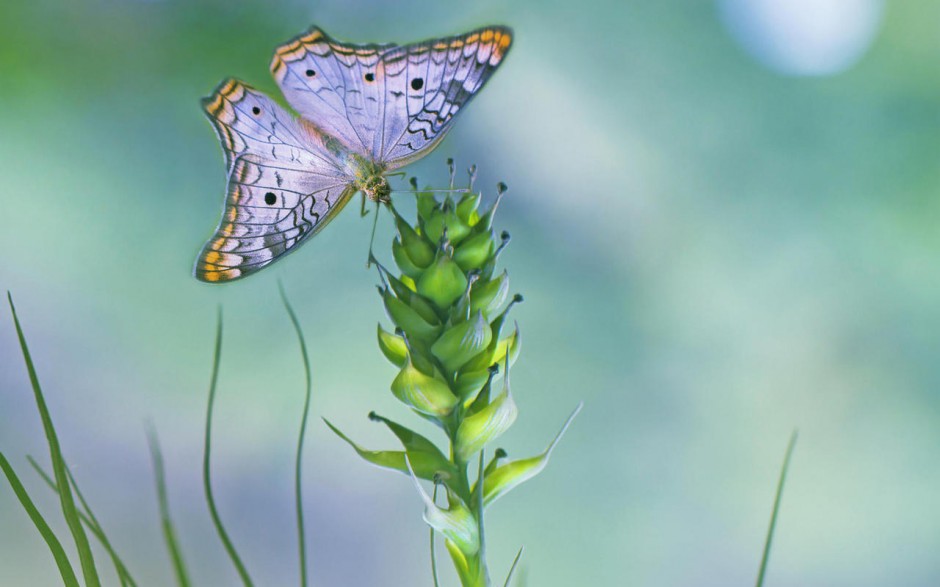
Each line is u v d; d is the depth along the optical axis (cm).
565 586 89
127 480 84
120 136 87
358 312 91
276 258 50
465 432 47
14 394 86
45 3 83
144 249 89
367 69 51
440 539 86
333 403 89
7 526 77
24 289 88
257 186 50
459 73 51
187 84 85
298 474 46
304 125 51
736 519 95
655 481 95
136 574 71
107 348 88
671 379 98
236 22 83
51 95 85
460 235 47
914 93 99
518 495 90
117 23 83
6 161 86
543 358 97
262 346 90
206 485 46
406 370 47
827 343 99
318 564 84
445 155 98
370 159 51
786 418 97
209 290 89
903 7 97
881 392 97
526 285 98
